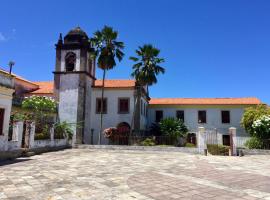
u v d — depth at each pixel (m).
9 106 17.16
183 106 38.12
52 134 24.19
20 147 18.50
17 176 10.88
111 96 33.50
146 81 30.92
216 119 37.06
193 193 8.24
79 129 29.67
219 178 10.73
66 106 30.19
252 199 7.53
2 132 16.58
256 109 32.66
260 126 24.64
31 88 34.84
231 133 22.44
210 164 15.40
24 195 7.90
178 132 30.61
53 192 8.29
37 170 12.48
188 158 18.77
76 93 30.25
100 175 11.34
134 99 32.91
